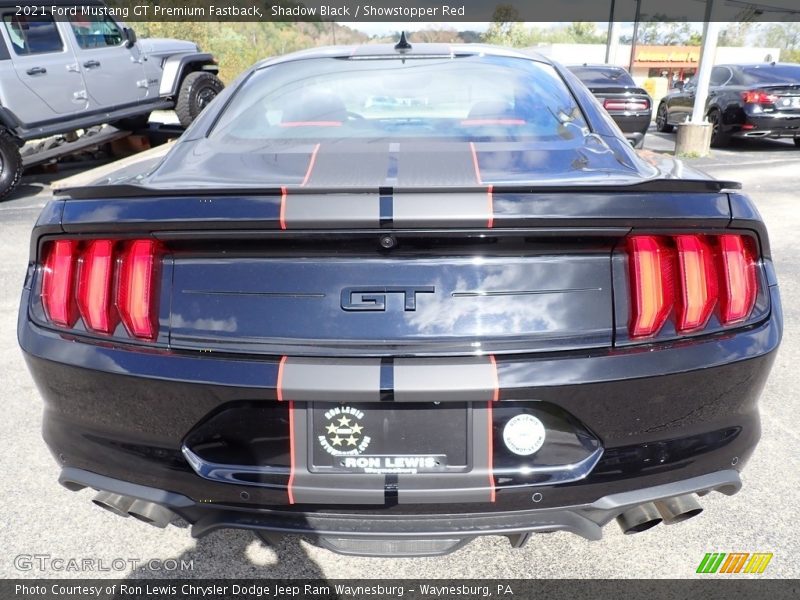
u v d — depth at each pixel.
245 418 1.47
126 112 8.58
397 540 1.51
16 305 4.17
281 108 2.17
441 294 1.43
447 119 2.05
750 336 1.52
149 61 8.90
